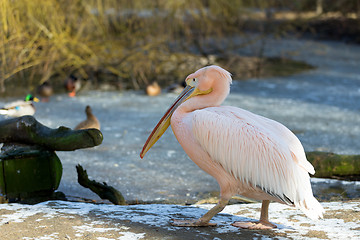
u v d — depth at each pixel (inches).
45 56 766.5
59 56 781.3
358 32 1261.1
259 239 199.3
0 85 704.4
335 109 628.7
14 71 699.4
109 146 454.6
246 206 263.1
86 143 292.4
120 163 402.9
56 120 557.6
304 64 968.9
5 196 296.2
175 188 344.5
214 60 934.4
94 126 462.0
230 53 1002.7
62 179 357.1
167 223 216.4
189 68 876.0
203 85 234.8
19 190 298.0
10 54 710.5
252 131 207.5
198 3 945.5
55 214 225.0
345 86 782.5
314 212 200.1
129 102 669.9
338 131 515.5
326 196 316.8
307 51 1095.6
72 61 783.1
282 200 206.2
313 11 1438.2
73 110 614.9
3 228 203.3
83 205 247.8
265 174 203.9
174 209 245.6
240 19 1156.5
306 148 448.8
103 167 391.2
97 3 850.8
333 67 945.5
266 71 892.0
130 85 781.3
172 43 976.9
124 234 199.0
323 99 689.6
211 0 988.6
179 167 395.9
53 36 763.4
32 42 725.3
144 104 657.6
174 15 914.1
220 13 1015.0
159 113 604.1
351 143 468.1
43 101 660.7
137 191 336.8
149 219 221.9
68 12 807.1
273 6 1384.1
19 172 296.5
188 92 242.7
